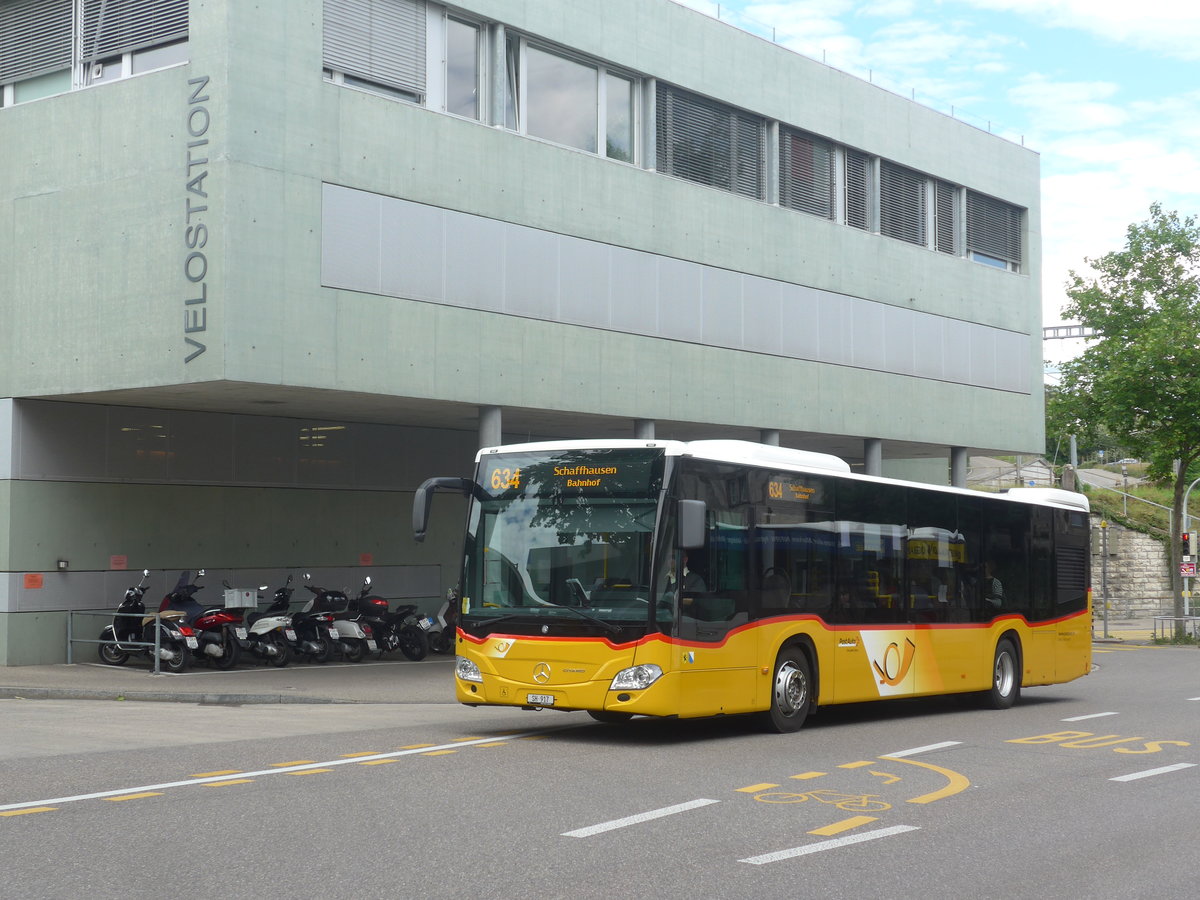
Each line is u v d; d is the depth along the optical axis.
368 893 7.30
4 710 17.56
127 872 7.75
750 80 30.64
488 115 24.98
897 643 17.33
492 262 24.52
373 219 22.53
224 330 20.25
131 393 22.27
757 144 31.30
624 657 13.61
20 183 22.89
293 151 21.34
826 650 16.06
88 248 21.95
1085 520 22.20
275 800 10.23
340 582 27.77
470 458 30.77
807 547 15.91
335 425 27.81
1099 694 22.42
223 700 18.94
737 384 29.89
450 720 16.80
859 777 11.89
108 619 23.70
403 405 24.41
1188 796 11.15
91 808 9.82
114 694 19.23
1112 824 9.83
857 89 33.94
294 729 15.48
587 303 26.36
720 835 9.07
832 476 16.47
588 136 27.05
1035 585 20.52
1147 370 40.25
